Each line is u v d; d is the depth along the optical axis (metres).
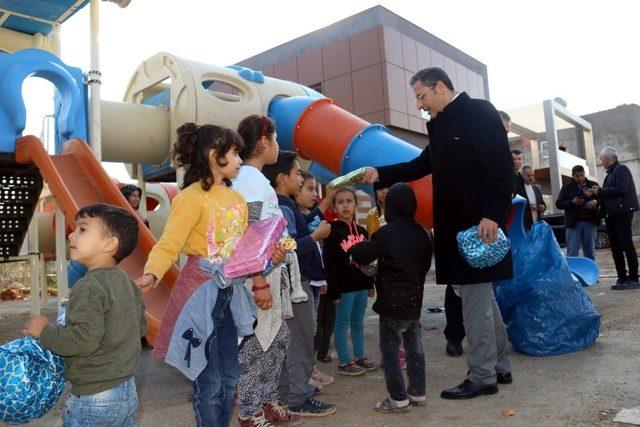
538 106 21.30
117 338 1.60
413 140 15.27
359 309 3.84
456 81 17.64
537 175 18.95
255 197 2.29
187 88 6.34
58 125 6.71
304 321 2.89
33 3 7.09
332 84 15.42
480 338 3.03
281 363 2.66
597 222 7.15
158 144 6.88
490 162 2.95
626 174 6.55
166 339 2.06
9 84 5.48
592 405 2.71
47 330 1.51
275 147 2.64
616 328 4.48
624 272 6.65
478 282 2.99
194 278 2.05
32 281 7.74
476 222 3.04
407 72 15.10
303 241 2.72
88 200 5.08
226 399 2.13
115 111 6.60
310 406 2.88
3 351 1.67
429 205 4.73
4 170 6.08
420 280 2.86
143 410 3.12
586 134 21.81
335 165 6.01
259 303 2.21
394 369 2.85
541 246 4.03
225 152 2.11
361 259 2.80
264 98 6.85
